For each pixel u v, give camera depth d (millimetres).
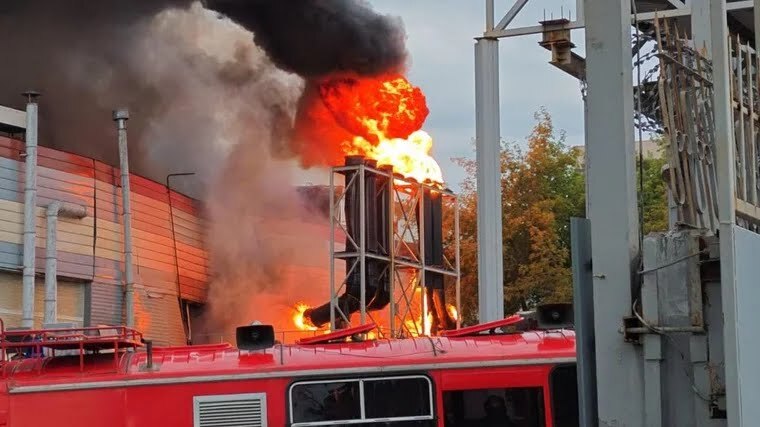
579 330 6918
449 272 30625
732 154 6449
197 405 11789
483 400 11773
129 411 11766
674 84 7336
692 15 17156
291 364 11891
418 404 11789
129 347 12453
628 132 7066
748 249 6359
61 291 29078
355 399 11828
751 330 6262
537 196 44938
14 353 13359
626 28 7172
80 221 29469
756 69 7762
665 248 6895
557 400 11695
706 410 6738
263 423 11773
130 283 29547
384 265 28516
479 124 24953
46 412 11742
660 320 6852
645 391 6836
